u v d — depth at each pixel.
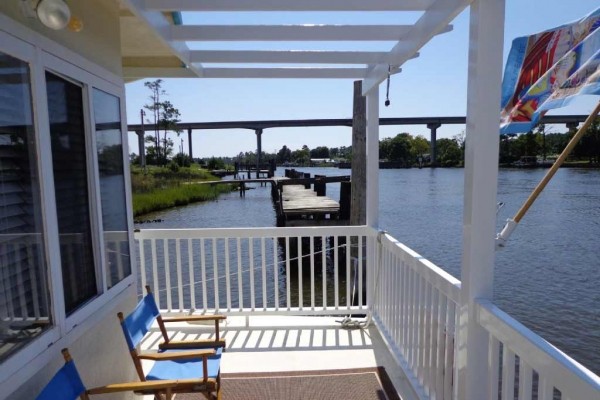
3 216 1.41
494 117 1.56
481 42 1.53
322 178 13.66
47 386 1.39
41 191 1.57
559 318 5.61
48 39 1.61
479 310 1.59
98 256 2.03
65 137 1.80
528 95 2.07
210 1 2.02
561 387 1.09
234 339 3.32
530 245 9.37
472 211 1.60
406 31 2.40
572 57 1.88
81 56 1.88
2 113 1.40
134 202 18.14
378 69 2.97
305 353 3.08
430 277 2.19
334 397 2.50
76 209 1.88
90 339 1.92
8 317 1.42
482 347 1.65
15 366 1.37
